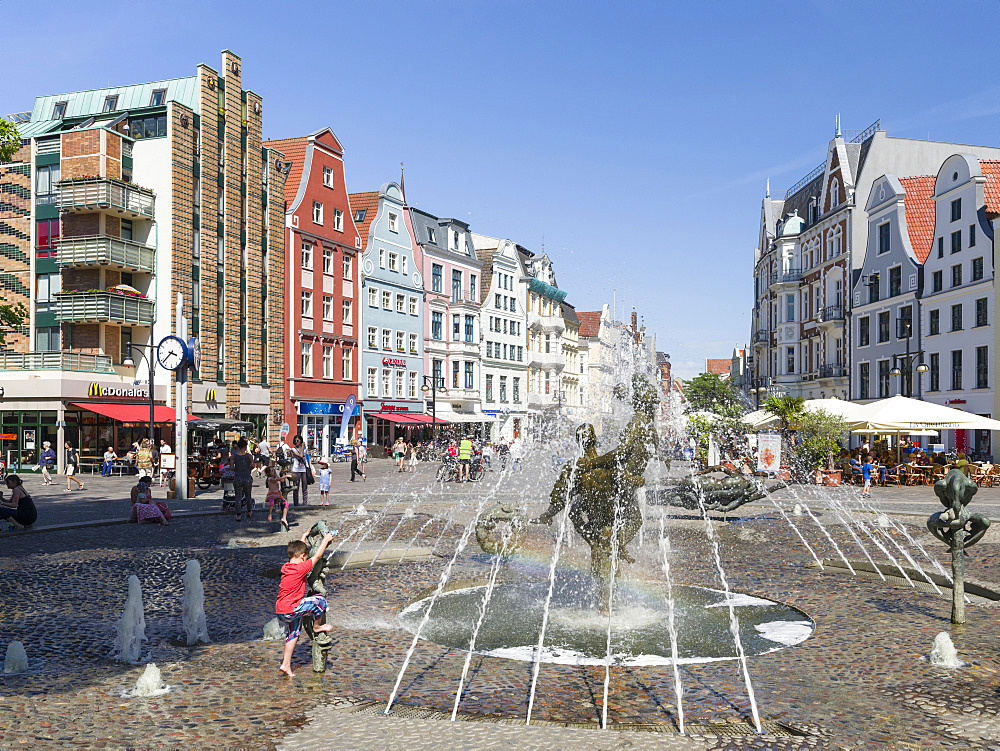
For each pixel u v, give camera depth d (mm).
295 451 23047
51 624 9195
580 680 7262
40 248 42438
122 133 43500
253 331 48188
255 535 16766
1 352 38969
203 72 44969
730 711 6406
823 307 59906
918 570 11953
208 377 44438
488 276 76125
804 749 5617
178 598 10641
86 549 14836
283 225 51062
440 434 64938
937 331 44562
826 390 59531
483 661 7871
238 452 19359
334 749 5574
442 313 68562
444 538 16438
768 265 74188
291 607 7258
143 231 42969
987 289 39688
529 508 21484
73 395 38000
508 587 11586
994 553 14234
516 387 81000
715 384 75250
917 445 42906
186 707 6453
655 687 7047
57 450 37875
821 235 61531
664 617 9758
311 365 52969
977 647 8172
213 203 45438
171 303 42344
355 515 20656
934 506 22500
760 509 22438
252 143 48500
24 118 49781
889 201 49750
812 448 31219
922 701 6586
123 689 6906
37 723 6094
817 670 7480
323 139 54719
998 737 5816
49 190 42312
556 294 90062
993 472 30438
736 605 10359
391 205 62031
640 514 10625
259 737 5812
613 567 10258
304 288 52531
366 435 58406
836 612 9805
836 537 16578
